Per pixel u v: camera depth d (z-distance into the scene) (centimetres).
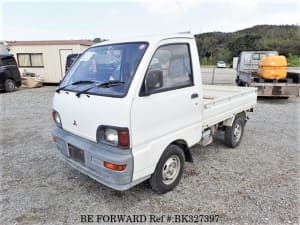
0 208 287
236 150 457
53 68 1587
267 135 543
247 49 4816
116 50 290
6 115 756
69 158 305
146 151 262
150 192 316
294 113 750
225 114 414
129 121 240
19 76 1379
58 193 317
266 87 911
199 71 331
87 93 270
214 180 346
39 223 262
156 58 269
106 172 253
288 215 270
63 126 314
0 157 432
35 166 396
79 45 1529
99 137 261
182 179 348
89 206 290
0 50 1630
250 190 320
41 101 1005
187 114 313
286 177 354
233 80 1762
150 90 254
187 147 329
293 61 3500
